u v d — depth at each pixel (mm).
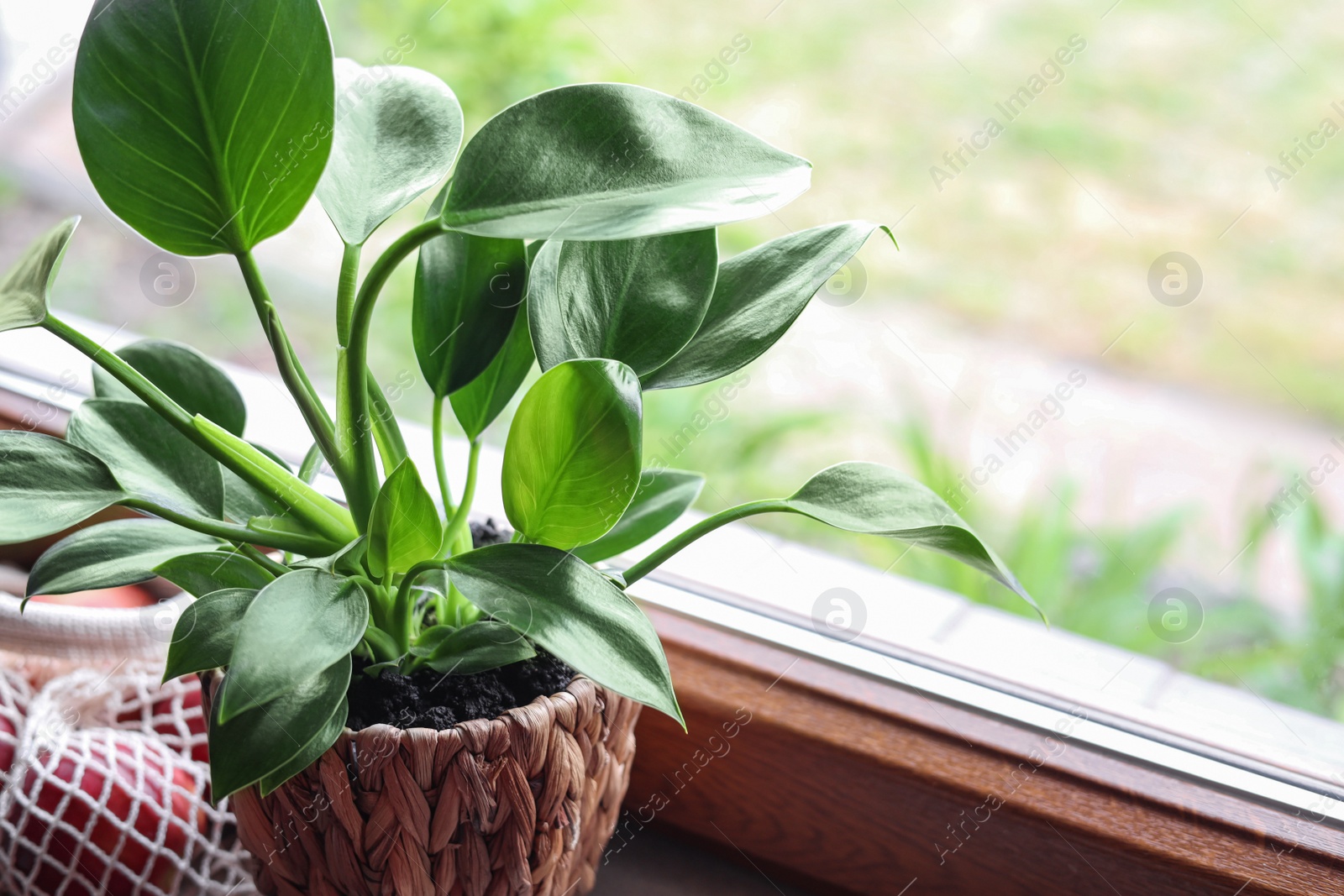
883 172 1190
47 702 740
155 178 577
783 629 815
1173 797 724
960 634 859
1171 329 1080
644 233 537
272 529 617
